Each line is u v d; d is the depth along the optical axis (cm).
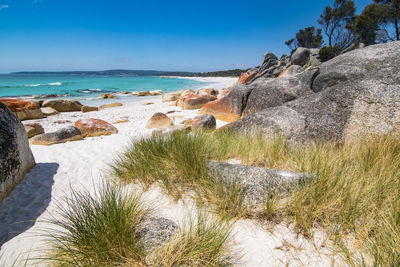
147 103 1612
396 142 347
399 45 614
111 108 1414
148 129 796
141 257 177
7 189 306
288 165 336
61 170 404
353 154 342
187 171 305
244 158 364
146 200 275
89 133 677
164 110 1281
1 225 253
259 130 479
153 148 379
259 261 179
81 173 395
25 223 257
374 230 185
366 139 388
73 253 178
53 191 330
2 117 320
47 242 219
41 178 367
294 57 2431
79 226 197
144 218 236
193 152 327
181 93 1872
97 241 185
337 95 467
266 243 196
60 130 614
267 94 745
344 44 2791
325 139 436
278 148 381
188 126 693
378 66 580
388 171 268
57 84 3712
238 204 242
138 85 3919
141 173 331
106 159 469
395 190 219
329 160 301
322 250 183
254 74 2181
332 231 197
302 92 689
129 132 747
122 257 175
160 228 207
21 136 369
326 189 236
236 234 209
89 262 175
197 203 258
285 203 232
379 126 392
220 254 178
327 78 655
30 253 212
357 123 418
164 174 314
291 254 183
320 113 471
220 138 441
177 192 283
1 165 297
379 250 161
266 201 238
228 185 258
